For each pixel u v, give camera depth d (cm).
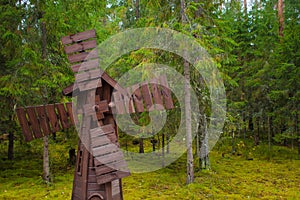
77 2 905
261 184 920
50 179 949
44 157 938
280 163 1231
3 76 897
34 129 463
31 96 996
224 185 895
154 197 778
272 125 1539
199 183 891
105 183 462
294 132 1264
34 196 801
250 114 1524
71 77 947
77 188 488
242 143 1552
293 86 1221
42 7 898
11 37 866
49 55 951
